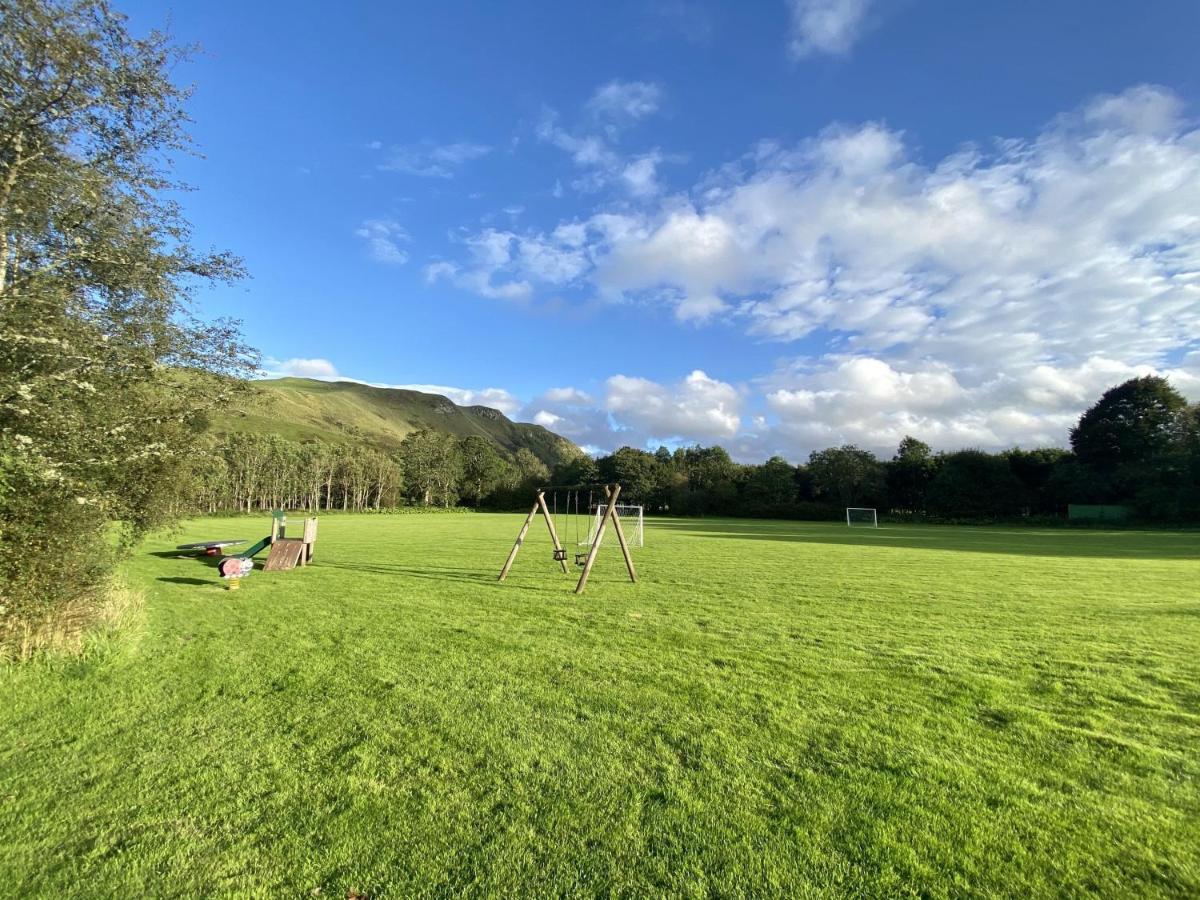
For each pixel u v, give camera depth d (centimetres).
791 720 562
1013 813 395
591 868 337
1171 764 473
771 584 1503
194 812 396
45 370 723
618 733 529
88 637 775
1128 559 2322
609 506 1435
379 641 868
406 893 317
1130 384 6831
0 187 680
